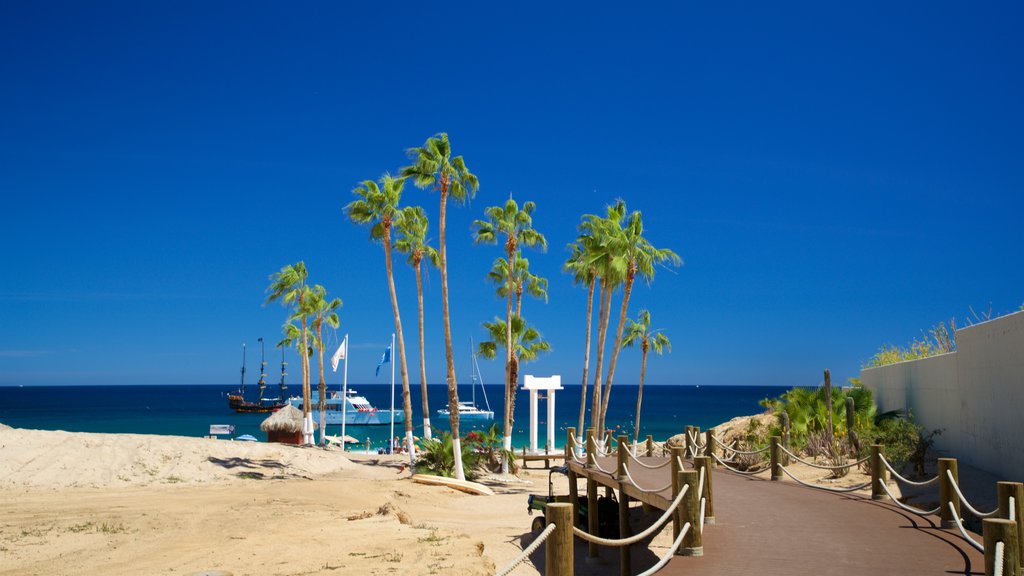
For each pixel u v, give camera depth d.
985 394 16.36
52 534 17.72
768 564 9.44
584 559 19.27
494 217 35.75
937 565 9.28
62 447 31.53
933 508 14.08
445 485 30.33
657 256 33.91
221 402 198.62
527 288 40.44
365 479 33.03
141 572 13.55
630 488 15.63
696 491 10.16
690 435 24.75
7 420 105.50
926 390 21.45
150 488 27.53
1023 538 8.41
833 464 20.56
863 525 12.14
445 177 32.47
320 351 51.66
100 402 198.50
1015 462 14.62
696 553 9.95
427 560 13.70
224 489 27.30
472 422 113.50
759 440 26.31
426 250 34.38
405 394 33.84
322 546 15.58
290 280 49.91
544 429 90.12
